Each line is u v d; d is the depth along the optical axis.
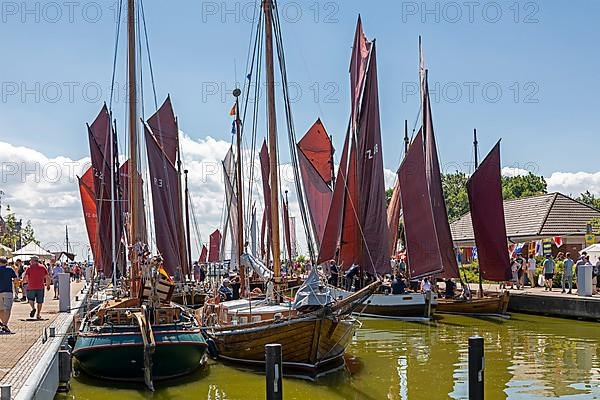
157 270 19.95
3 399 10.20
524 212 53.88
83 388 16.92
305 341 18.11
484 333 27.44
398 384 17.45
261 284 34.19
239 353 19.55
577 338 26.08
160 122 42.91
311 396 16.05
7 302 19.39
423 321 31.11
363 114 32.38
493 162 33.97
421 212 32.44
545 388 17.17
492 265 34.22
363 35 32.81
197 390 16.72
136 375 17.55
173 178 40.81
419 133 32.53
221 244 39.62
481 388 11.44
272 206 23.41
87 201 38.19
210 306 23.58
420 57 36.06
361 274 31.81
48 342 17.05
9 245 76.19
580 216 50.31
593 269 34.91
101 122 38.59
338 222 31.84
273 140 23.66
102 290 36.22
